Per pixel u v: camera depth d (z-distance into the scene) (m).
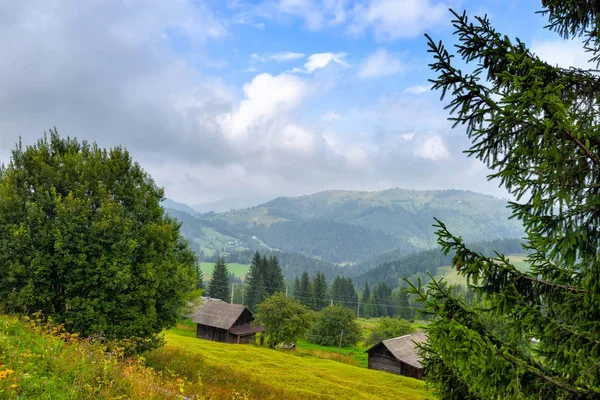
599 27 5.41
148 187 23.03
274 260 126.88
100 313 17.84
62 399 8.34
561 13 5.88
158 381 12.13
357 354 70.88
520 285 5.72
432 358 7.48
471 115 5.18
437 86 5.22
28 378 8.64
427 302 5.36
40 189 18.27
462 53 5.38
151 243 20.08
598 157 4.33
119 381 10.62
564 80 4.97
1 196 17.61
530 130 4.34
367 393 32.03
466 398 6.87
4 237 17.19
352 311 80.81
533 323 5.19
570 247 4.41
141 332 19.00
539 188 4.45
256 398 22.05
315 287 131.50
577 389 4.71
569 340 4.94
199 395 15.02
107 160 21.08
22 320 13.52
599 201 4.28
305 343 79.81
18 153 19.64
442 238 5.79
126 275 17.83
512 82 4.32
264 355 45.44
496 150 5.04
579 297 5.37
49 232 17.30
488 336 5.30
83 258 17.23
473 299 5.74
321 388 30.73
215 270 119.19
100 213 18.34
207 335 62.66
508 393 4.74
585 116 5.18
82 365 10.54
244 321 65.00
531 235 5.09
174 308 21.78
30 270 17.11
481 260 5.58
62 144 21.64
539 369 5.03
